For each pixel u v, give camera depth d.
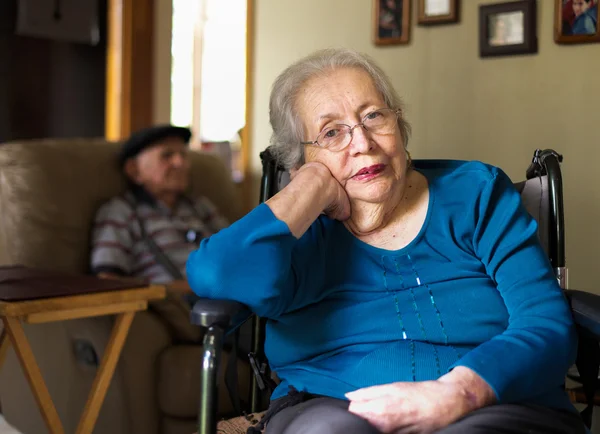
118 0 3.06
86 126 3.09
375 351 1.09
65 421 1.95
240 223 1.10
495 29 2.05
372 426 0.92
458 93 2.15
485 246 1.16
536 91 2.00
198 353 1.83
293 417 1.01
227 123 3.15
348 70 1.18
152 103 3.17
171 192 2.40
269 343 1.21
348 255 1.19
